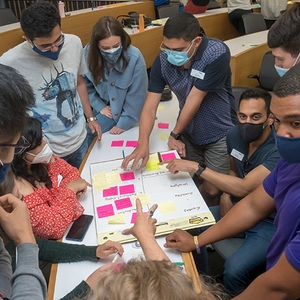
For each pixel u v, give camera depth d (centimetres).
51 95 201
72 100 212
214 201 248
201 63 193
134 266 66
